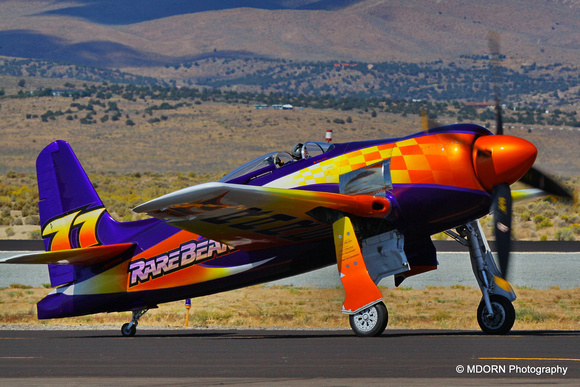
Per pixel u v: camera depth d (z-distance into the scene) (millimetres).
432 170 51656
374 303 48906
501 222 51875
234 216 49406
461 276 118438
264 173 54344
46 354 42500
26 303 102000
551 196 57812
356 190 52312
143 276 59688
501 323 52750
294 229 52656
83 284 61750
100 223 62250
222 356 40438
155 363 37812
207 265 57594
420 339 48188
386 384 30500
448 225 53281
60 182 63969
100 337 57562
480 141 51812
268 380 31875
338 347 43781
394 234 52094
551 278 115250
